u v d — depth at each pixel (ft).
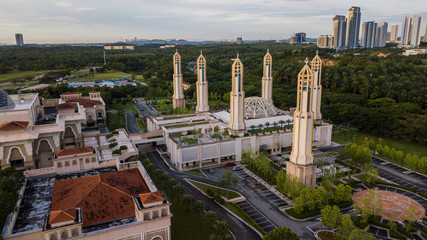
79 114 444.14
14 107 394.73
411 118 579.48
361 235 264.93
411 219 309.83
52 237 203.41
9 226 216.54
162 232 234.99
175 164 489.26
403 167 475.31
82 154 330.54
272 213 347.56
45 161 394.11
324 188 367.04
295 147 383.24
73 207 234.79
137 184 277.44
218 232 303.48
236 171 467.93
